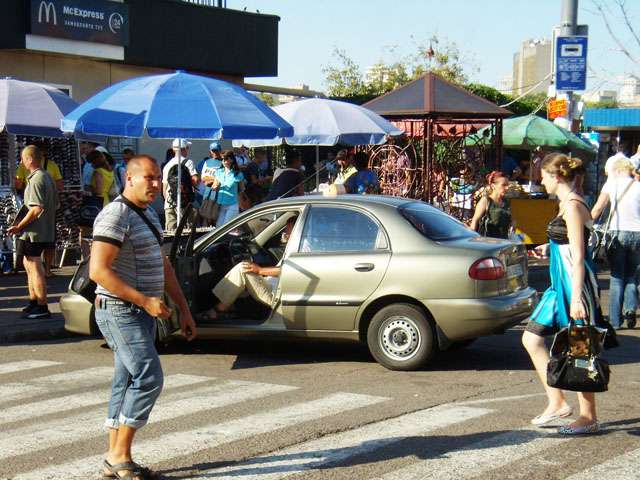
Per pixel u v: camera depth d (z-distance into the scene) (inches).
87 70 856.3
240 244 401.7
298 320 372.5
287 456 247.8
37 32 770.2
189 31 922.1
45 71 819.4
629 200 454.9
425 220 374.9
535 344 266.1
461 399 313.7
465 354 397.4
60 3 785.6
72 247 666.2
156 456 249.0
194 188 671.1
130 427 224.8
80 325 405.1
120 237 221.1
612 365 374.6
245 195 678.5
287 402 311.1
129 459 227.9
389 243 365.4
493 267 357.7
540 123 914.7
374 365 374.6
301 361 383.6
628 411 292.5
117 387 229.0
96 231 221.0
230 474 233.3
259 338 379.2
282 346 414.9
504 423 278.8
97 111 470.0
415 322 358.6
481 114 681.6
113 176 626.2
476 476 229.3
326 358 389.4
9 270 620.4
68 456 250.4
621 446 252.8
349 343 420.8
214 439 265.0
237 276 380.5
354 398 315.9
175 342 420.2
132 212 224.8
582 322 254.2
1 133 631.2
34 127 577.9
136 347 223.1
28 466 241.6
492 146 745.0
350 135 616.1
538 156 908.6
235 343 421.1
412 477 229.0
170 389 332.5
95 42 820.6
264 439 264.5
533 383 339.0
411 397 317.1
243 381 346.0
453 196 726.5
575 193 257.8
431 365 373.7
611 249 460.8
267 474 233.0
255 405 307.0
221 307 384.2
